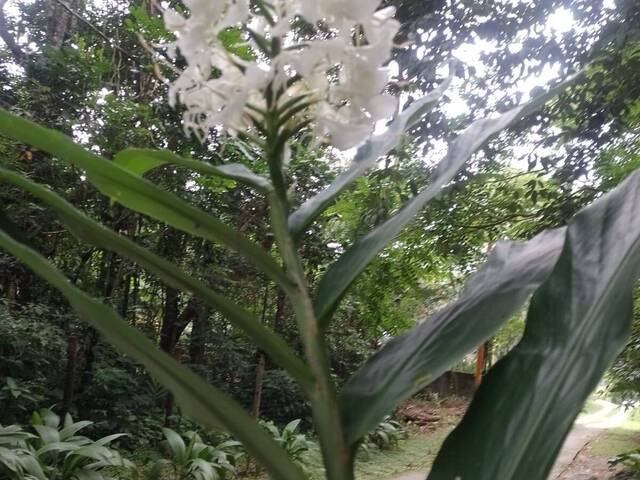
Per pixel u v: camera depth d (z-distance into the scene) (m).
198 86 0.64
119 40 6.50
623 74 3.64
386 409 0.60
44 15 7.20
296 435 6.34
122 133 5.23
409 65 3.50
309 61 0.58
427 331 0.69
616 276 0.58
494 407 0.58
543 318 0.62
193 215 0.63
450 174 0.67
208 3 0.60
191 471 4.90
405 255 5.20
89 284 6.71
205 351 7.63
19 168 4.97
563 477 6.67
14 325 4.97
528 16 3.58
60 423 5.47
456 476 0.54
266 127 0.65
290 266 0.65
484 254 5.59
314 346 0.62
